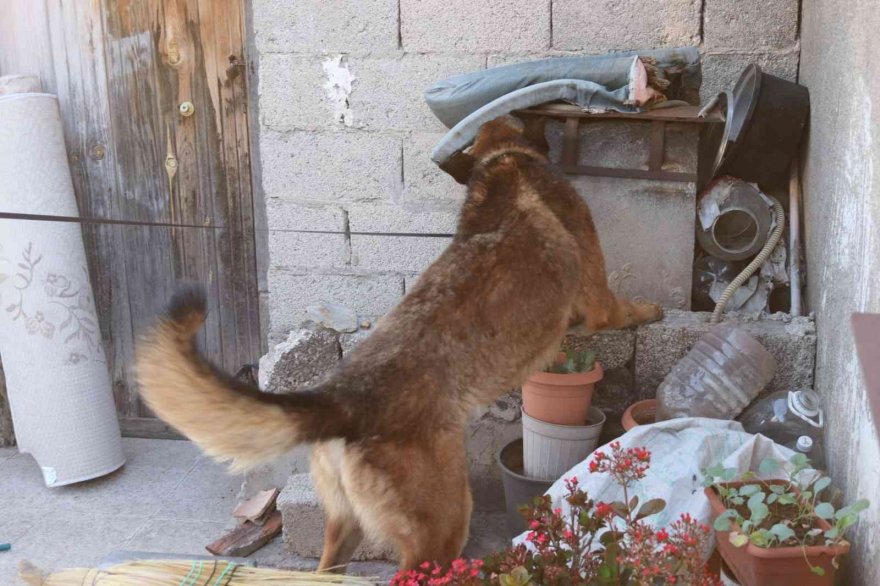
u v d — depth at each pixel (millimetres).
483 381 3084
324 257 4512
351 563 3764
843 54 3285
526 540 2875
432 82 4293
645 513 2582
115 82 4883
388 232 4445
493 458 4199
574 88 3869
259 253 4992
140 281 5121
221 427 2586
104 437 4676
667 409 3602
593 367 3715
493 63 4254
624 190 4070
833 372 3348
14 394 4629
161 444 5125
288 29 4312
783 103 3936
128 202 5023
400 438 2814
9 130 4535
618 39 4203
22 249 4547
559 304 3348
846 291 3152
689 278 4117
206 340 5141
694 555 2395
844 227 3227
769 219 4121
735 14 4168
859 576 2738
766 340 3809
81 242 4793
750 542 2580
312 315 4312
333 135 4395
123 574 2619
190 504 4406
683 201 4047
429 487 2846
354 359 2932
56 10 4836
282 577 2645
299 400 2701
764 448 3078
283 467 4246
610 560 2365
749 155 4047
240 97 4812
